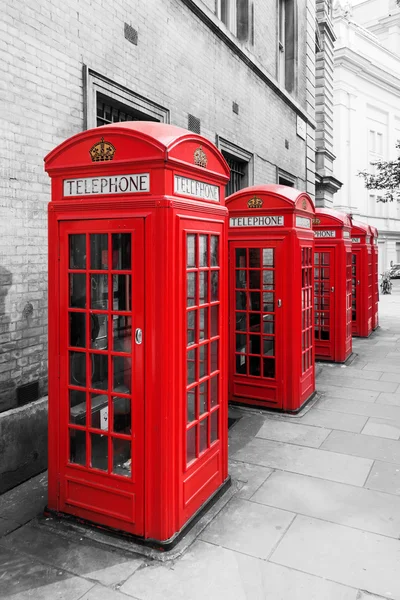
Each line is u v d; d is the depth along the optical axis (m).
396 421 6.09
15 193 4.67
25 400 4.79
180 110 7.45
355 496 4.23
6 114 4.55
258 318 6.52
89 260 3.59
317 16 17.14
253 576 3.19
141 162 3.32
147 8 6.57
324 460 4.97
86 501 3.71
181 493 3.59
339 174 36.06
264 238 6.27
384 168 18.69
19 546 3.52
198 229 3.73
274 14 11.47
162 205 3.28
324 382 7.95
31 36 4.79
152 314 3.36
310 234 6.85
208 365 4.03
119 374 3.73
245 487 4.39
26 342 4.81
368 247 12.66
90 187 3.54
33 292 4.89
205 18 8.00
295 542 3.56
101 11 5.73
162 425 3.38
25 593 3.04
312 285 7.01
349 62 35.22
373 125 39.06
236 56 9.31
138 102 6.48
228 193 9.79
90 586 3.10
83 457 3.79
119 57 6.06
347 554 3.42
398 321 15.32
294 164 13.16
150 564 3.30
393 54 40.38
